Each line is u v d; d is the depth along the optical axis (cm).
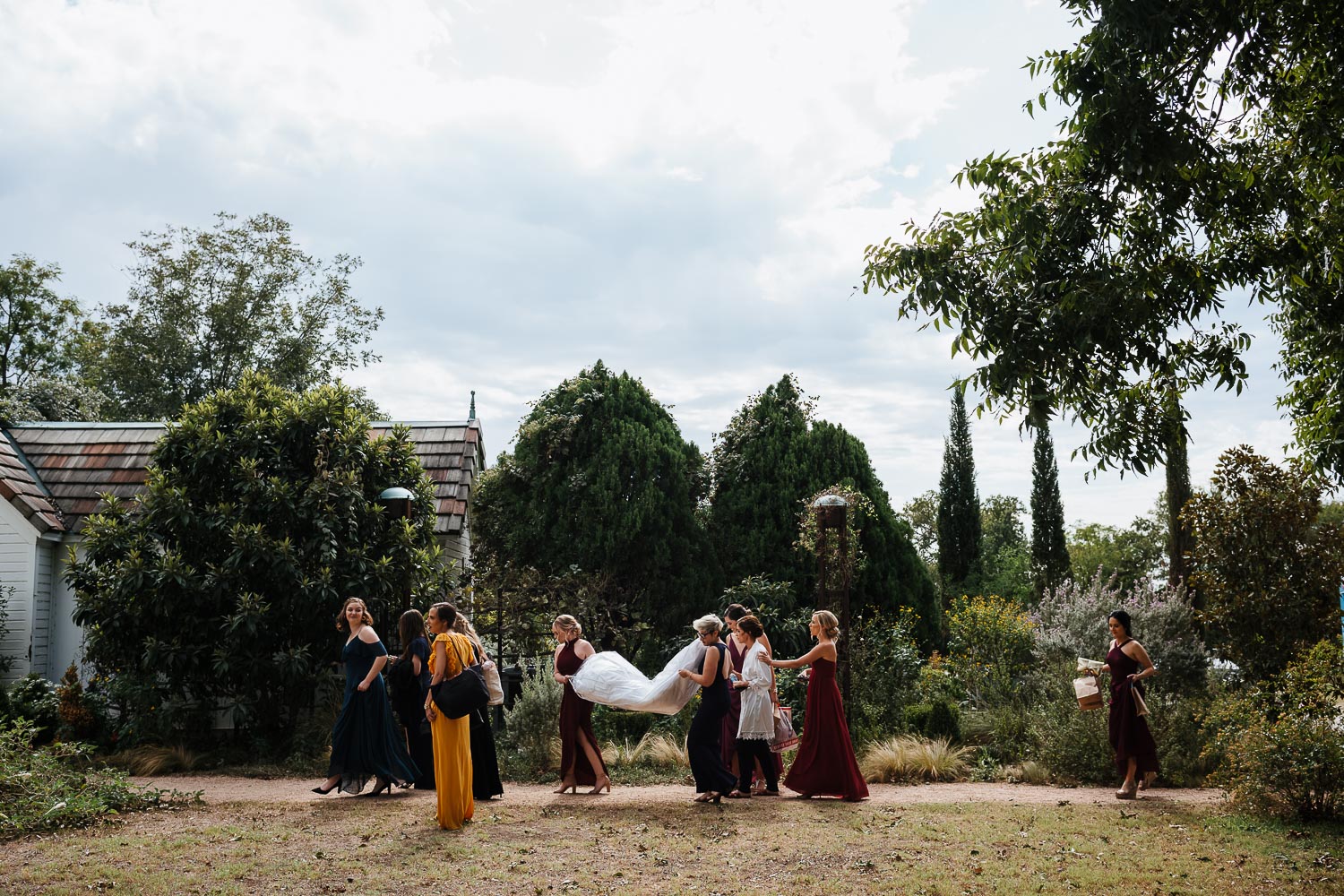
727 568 1647
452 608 787
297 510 1193
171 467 1229
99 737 1195
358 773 886
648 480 1609
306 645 1183
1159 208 694
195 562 1185
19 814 743
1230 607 1194
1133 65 664
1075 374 676
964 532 3269
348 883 600
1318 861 660
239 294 3133
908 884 602
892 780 1044
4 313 3134
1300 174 803
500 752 1116
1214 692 1212
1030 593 3403
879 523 1672
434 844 696
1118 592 1478
